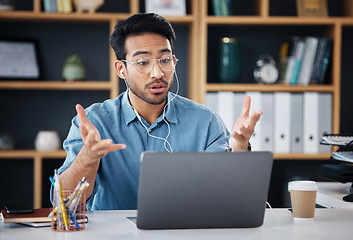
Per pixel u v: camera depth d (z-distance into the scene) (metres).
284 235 1.24
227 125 3.05
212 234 1.25
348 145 2.00
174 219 1.29
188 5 3.32
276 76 3.22
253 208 1.31
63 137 3.42
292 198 1.44
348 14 3.35
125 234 1.24
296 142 3.10
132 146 1.85
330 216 1.50
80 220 1.32
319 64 3.20
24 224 1.36
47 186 3.38
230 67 3.17
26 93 3.40
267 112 3.08
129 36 1.74
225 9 3.16
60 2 3.11
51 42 3.39
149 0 3.13
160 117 1.88
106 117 1.88
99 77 3.43
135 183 1.84
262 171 1.29
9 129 3.39
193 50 3.14
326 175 2.14
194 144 1.91
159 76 1.71
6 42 3.30
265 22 3.16
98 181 1.82
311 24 3.23
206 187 1.27
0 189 3.40
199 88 3.13
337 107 3.15
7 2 3.10
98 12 3.39
